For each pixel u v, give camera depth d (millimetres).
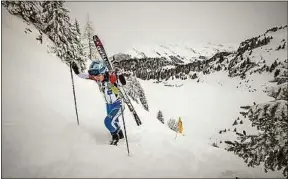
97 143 5879
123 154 5367
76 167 4504
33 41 12867
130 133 7383
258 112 6023
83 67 16953
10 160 4336
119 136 6512
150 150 5809
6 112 5789
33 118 5957
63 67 12773
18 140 4938
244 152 6039
